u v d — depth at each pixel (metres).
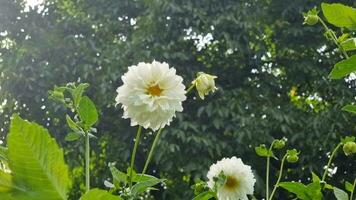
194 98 5.95
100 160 6.07
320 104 6.38
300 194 1.89
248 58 6.44
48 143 0.73
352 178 5.72
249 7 6.52
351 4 6.45
